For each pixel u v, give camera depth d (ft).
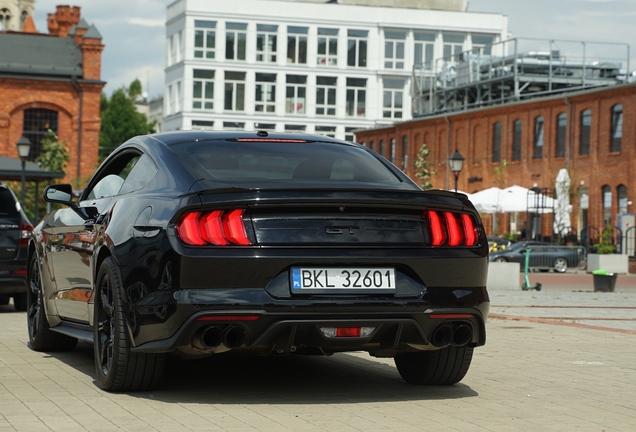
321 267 18.17
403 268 18.74
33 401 18.99
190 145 21.22
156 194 19.60
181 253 17.83
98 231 21.50
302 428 16.61
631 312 49.83
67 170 202.08
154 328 18.22
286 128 233.76
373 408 18.81
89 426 16.55
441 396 20.49
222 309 17.62
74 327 23.99
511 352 29.32
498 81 177.99
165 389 20.58
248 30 231.71
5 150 200.54
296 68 233.35
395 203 18.65
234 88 232.53
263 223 18.10
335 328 18.24
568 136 152.87
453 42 239.50
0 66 199.62
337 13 234.58
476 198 131.34
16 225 39.34
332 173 20.68
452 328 19.15
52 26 280.51
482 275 19.58
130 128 398.42
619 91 142.31
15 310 41.65
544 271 122.52
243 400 19.39
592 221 147.74
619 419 18.37
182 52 233.96
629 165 140.36
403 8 236.43
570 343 32.19
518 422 17.74
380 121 236.84
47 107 202.39
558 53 172.65
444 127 186.91
